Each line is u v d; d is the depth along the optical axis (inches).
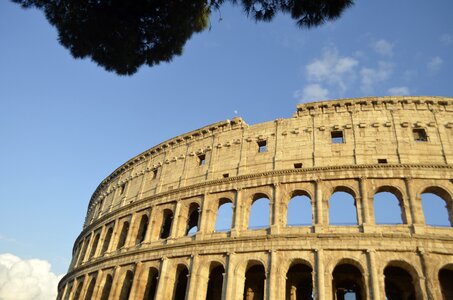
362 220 2009.1
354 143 2305.6
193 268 2175.2
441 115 2322.8
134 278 2409.0
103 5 1178.6
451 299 1898.4
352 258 1889.8
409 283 2054.6
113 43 1242.6
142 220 2842.0
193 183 2650.1
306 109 2546.8
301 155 2361.0
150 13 1224.8
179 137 3014.3
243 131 2687.0
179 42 1320.1
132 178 3260.3
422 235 1867.6
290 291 2142.0
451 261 1800.0
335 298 2098.9
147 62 1347.2
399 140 2252.7
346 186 2144.4
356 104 2456.9
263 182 2317.9
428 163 2111.2
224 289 2016.5
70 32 1232.8
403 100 2391.7
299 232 2058.3
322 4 1093.1
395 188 2080.5
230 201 2438.5
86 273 2913.4
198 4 1238.9
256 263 2096.5
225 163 2596.0
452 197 1990.7
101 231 3152.1
